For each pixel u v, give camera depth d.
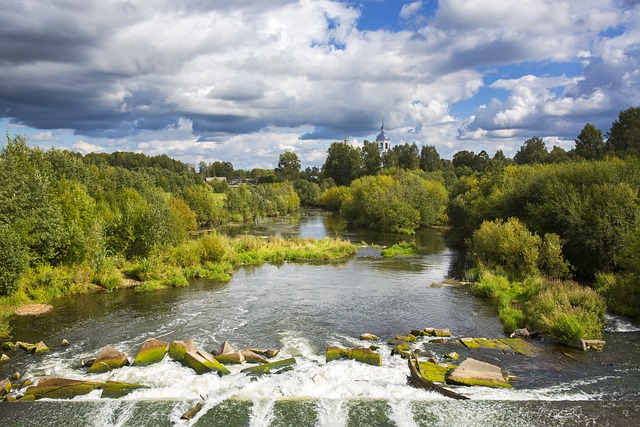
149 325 26.94
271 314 29.20
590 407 16.59
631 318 26.50
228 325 26.89
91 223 41.44
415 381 18.88
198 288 37.22
